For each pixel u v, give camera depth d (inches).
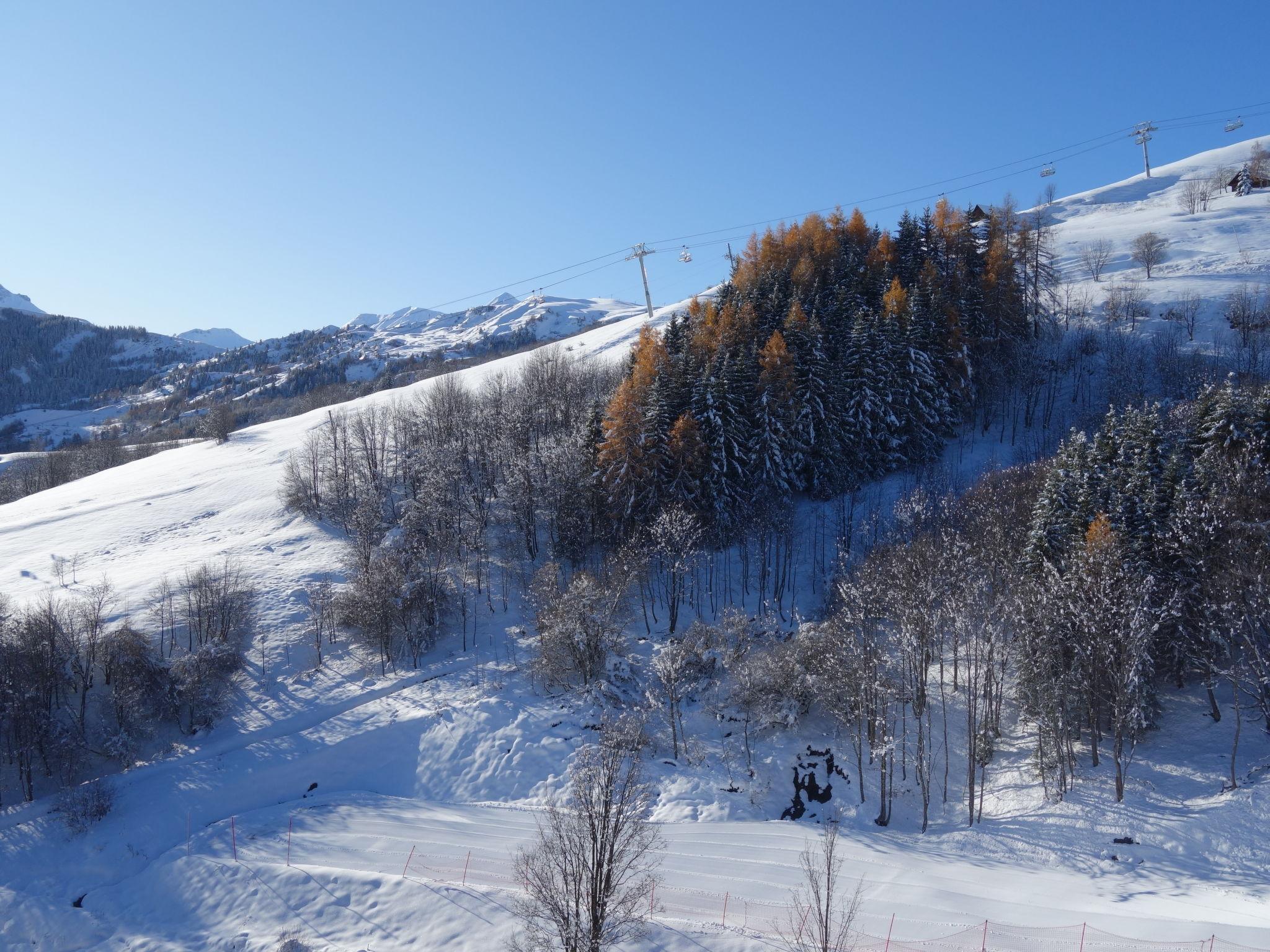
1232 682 1408.7
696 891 1211.2
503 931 1115.3
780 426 2513.5
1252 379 2625.5
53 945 1272.1
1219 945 933.8
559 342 6053.2
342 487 2945.4
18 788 1688.0
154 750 1811.0
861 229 3727.9
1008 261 3152.1
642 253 5403.5
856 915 1098.7
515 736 1800.0
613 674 1941.4
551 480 2518.5
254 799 1688.0
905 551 1868.8
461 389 4008.4
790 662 1786.4
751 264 3649.1
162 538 2896.2
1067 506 1708.9
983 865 1286.9
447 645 2214.6
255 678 2036.2
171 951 1195.9
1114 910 1057.5
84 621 1983.3
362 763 1804.9
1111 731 1606.8
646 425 2437.3
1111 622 1402.6
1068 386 3112.7
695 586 2316.7
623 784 1215.6
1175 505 1541.6
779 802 1581.0
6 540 2957.7
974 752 1551.4
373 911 1218.0
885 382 2650.1
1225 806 1286.9
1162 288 3796.8
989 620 1578.5
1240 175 5541.3
